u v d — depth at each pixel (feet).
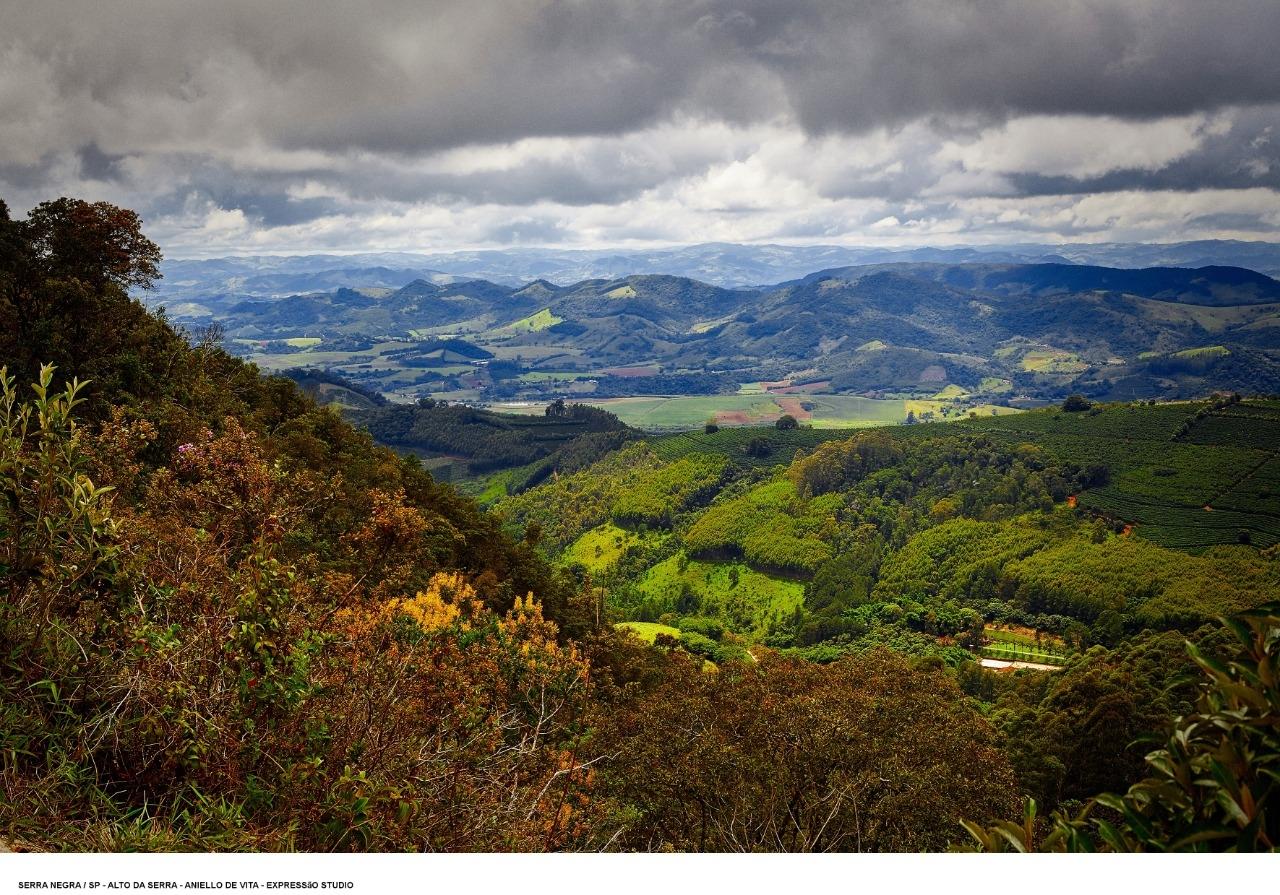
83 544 12.00
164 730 10.99
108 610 12.17
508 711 17.72
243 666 11.07
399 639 15.87
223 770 10.60
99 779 10.87
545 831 13.21
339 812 10.51
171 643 10.96
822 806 39.24
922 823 38.19
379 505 15.92
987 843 6.23
